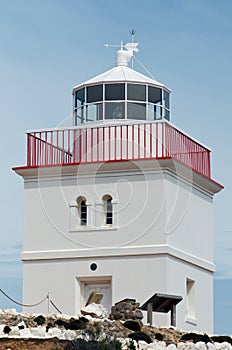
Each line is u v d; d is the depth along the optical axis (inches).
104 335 1366.9
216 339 1471.5
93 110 1801.2
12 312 1456.7
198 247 1797.5
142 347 1368.1
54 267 1743.4
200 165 1814.7
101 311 1510.8
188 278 1759.4
